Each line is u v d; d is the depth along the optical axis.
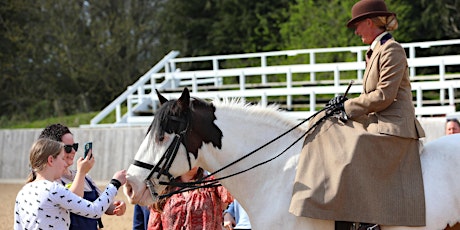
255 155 5.15
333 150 4.92
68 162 5.33
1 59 35.12
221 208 5.83
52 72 36.44
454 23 29.34
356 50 18.33
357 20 5.24
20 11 35.53
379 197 4.81
